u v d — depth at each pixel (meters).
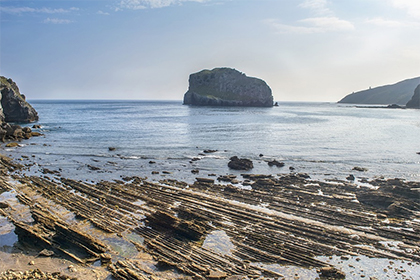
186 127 101.19
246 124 110.44
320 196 32.28
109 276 19.41
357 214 28.00
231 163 46.31
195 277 19.16
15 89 115.44
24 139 75.44
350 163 48.12
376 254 21.70
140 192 34.28
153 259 21.27
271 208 29.45
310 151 57.75
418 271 19.75
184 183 37.56
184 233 24.22
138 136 80.06
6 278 18.33
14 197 32.81
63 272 19.70
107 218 27.52
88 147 64.38
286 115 163.88
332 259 21.22
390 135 78.31
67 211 29.27
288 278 19.12
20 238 23.64
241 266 20.34
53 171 43.53
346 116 156.50
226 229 25.23
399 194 32.56
